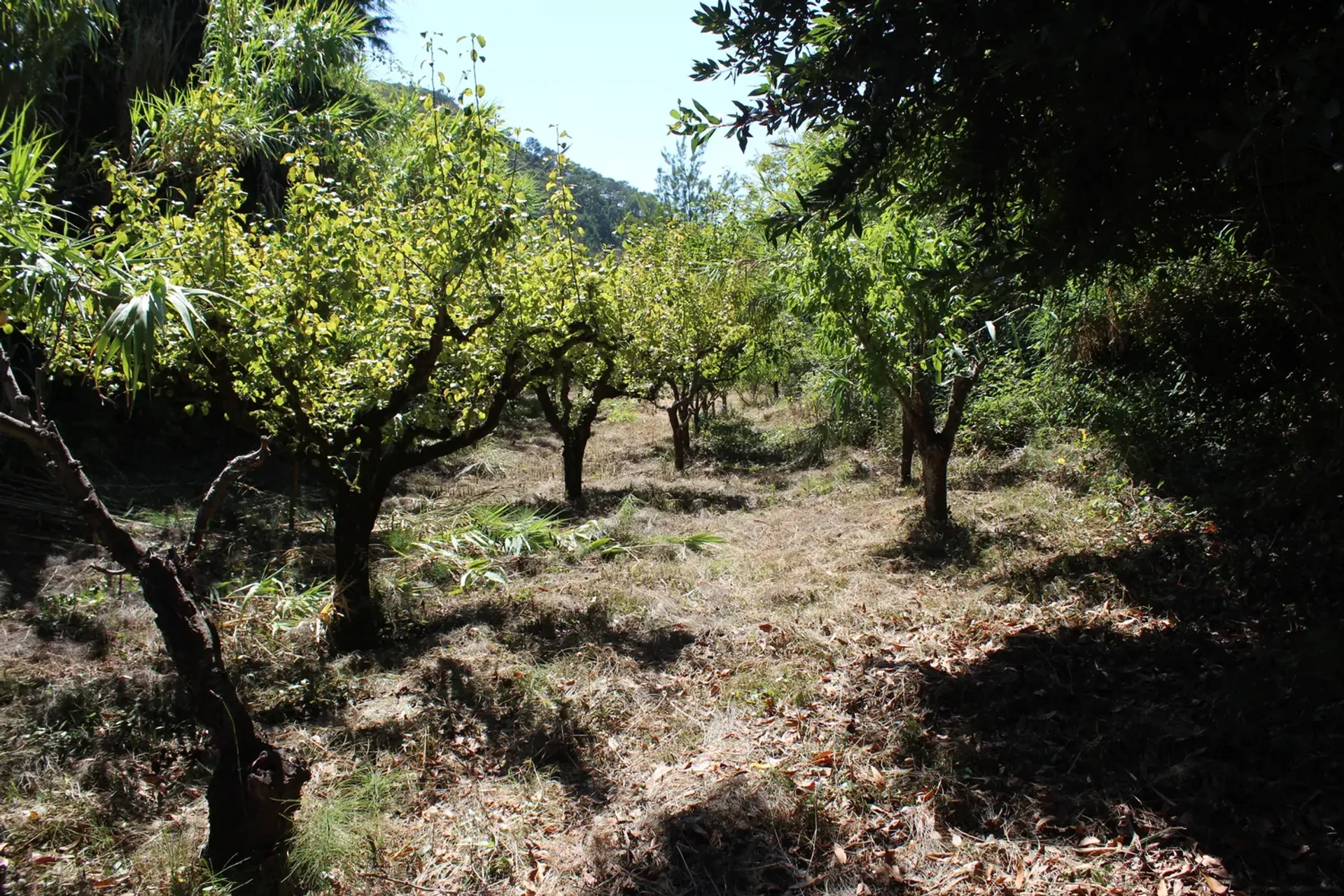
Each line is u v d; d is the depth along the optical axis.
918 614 5.44
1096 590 5.30
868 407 11.26
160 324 2.57
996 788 3.48
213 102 5.03
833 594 5.93
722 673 4.81
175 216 4.59
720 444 14.03
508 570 6.81
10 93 4.34
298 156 4.91
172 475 9.13
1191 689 3.99
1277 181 3.10
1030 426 9.52
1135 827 3.13
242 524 7.89
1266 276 5.51
